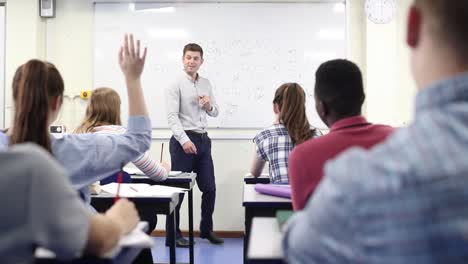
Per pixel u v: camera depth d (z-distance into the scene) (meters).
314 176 1.36
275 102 2.41
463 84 0.53
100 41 4.34
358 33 4.27
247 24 4.30
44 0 4.30
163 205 2.06
